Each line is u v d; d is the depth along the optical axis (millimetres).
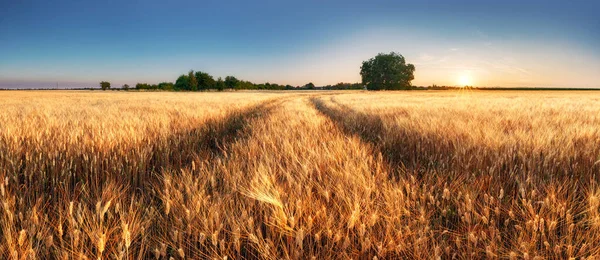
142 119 5777
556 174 2195
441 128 4004
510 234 1442
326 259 1275
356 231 1411
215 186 1906
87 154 2732
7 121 4930
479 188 1882
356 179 1785
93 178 2422
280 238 1333
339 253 1293
